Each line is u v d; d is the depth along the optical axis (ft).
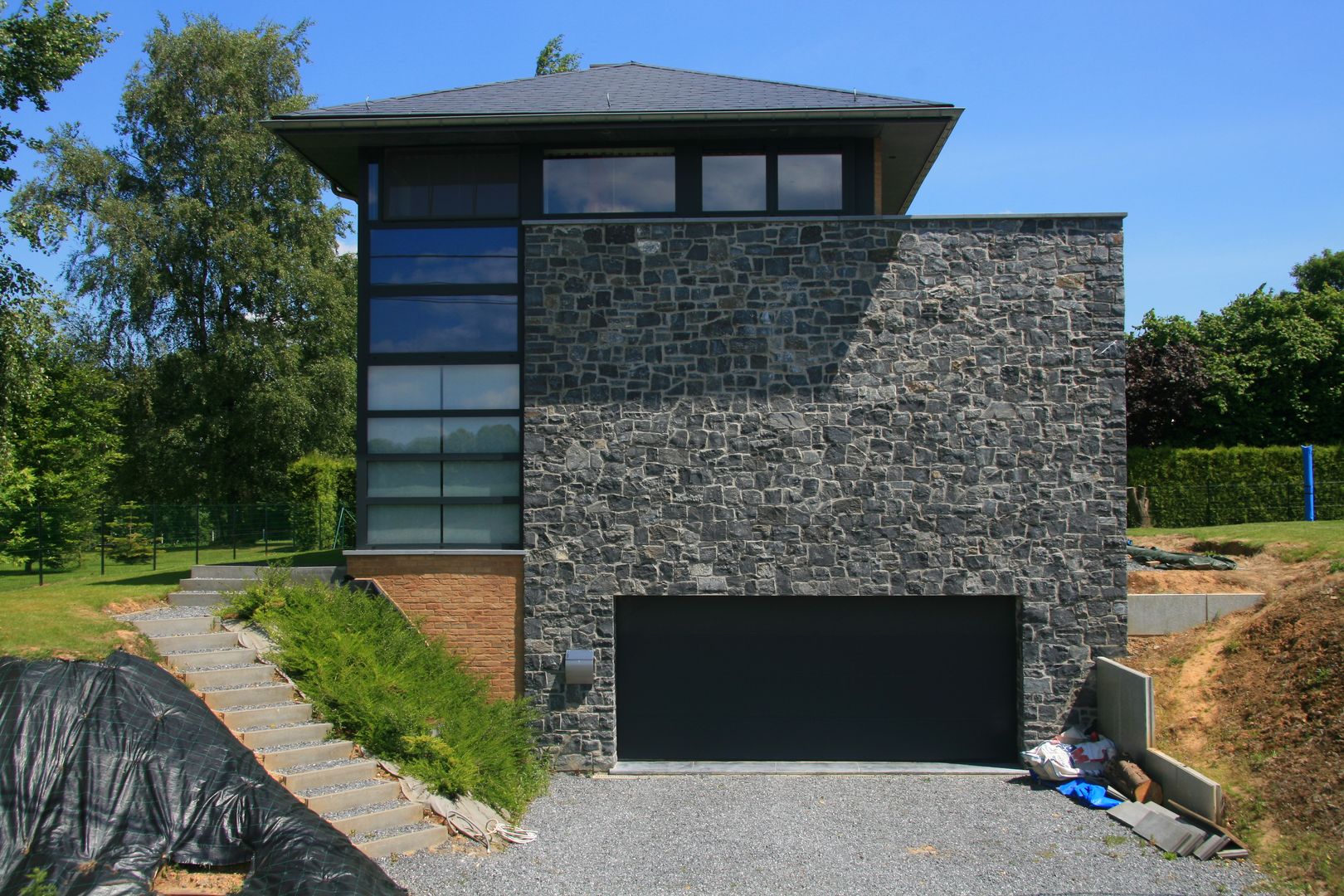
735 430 43.21
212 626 39.11
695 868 31.68
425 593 43.78
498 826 33.60
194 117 102.22
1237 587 45.27
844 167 44.75
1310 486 68.85
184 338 102.32
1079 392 42.73
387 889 25.52
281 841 25.55
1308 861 29.48
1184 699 39.78
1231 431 87.40
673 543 43.19
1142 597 43.68
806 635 43.88
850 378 43.04
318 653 37.42
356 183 50.80
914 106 42.24
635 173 44.96
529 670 43.29
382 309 44.68
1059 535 42.63
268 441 100.83
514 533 44.14
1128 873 30.94
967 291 42.98
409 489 44.42
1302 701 35.12
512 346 44.37
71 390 87.30
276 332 101.81
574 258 43.75
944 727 43.68
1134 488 76.07
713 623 43.98
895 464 42.83
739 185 44.80
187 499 101.91
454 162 45.06
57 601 40.57
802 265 43.32
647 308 43.52
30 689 26.94
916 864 32.01
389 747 34.12
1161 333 91.40
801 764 43.39
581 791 40.29
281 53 106.32
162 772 26.50
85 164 97.91
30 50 55.88
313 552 67.21
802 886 30.25
